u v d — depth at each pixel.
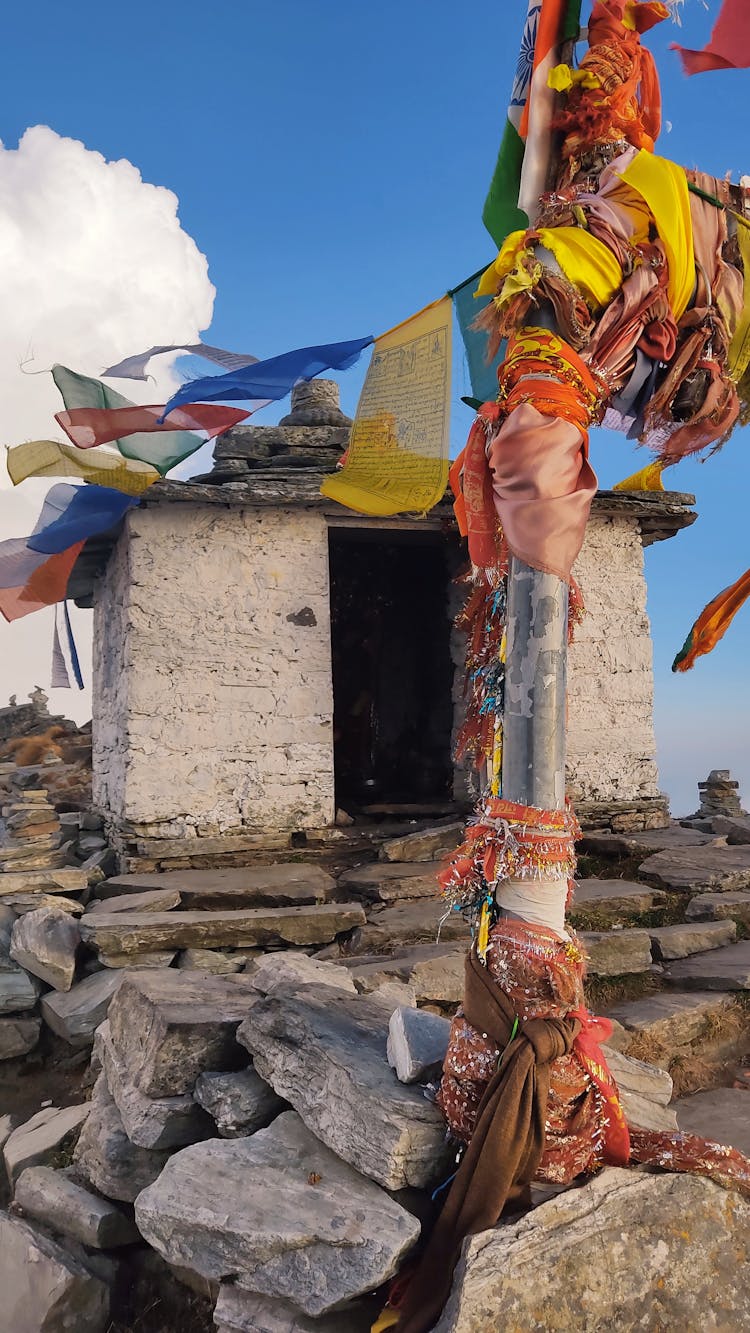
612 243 2.86
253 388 4.86
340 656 12.05
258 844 8.29
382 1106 2.90
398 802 10.96
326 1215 2.75
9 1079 5.93
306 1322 2.70
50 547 7.27
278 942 6.52
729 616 3.45
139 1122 3.69
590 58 3.08
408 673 12.20
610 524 9.52
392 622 12.21
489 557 2.95
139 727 8.09
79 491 7.02
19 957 6.28
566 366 2.83
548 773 2.77
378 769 12.08
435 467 4.06
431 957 5.90
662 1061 5.38
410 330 4.16
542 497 2.72
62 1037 6.04
